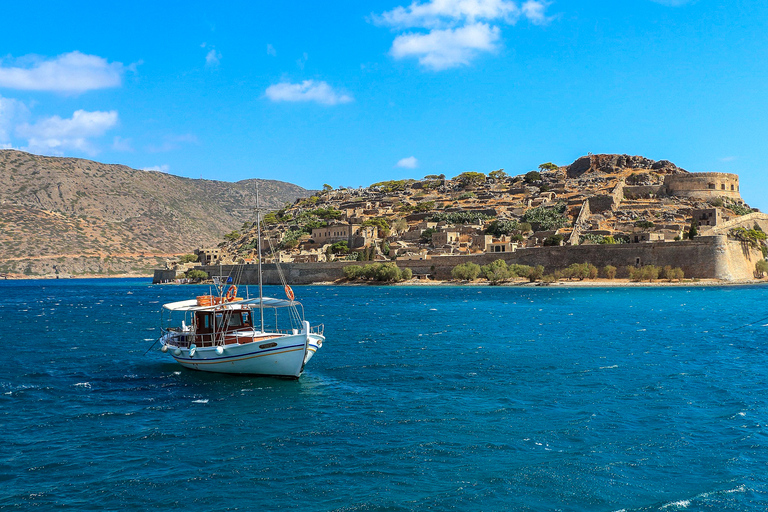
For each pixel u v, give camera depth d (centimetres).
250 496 2159
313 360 4697
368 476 2314
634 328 6706
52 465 2456
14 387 3822
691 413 3081
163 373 4256
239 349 4031
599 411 3134
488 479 2269
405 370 4278
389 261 18650
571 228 18975
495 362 4569
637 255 15150
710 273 14338
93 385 3884
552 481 2247
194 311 4328
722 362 4469
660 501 2092
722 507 2048
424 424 2944
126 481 2294
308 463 2453
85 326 7638
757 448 2553
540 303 10594
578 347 5319
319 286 18762
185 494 2180
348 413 3164
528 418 3022
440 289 15762
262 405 3344
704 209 18088
